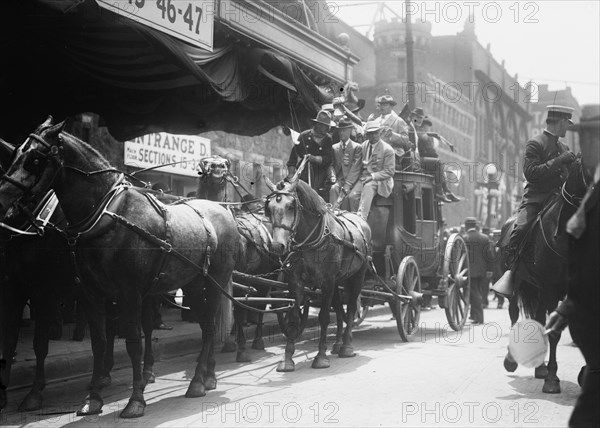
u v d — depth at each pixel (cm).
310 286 784
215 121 1095
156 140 1375
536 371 686
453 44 2856
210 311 650
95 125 1215
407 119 1181
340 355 828
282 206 716
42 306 579
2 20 668
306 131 1002
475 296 1241
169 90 973
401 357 825
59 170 512
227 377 702
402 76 2650
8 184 488
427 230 1102
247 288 778
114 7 679
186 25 788
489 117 2628
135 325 545
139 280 550
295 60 1067
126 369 739
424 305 1164
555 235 615
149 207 571
